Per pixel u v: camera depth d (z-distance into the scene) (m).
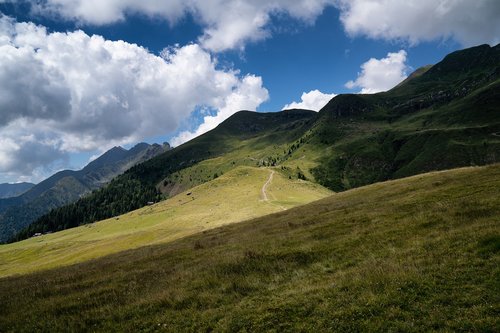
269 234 32.00
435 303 12.10
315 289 14.91
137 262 29.44
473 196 26.45
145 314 15.76
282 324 12.66
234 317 13.86
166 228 120.69
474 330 10.38
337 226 27.33
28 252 161.12
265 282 17.75
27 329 15.59
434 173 50.62
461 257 14.91
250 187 196.25
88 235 185.38
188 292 17.41
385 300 12.77
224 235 40.06
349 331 11.57
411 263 15.54
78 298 19.19
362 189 56.88
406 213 26.34
